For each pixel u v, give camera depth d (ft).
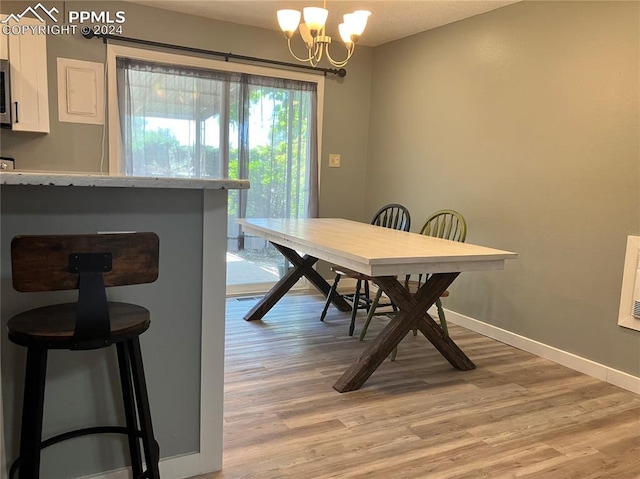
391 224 13.30
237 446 6.64
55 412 5.12
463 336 11.96
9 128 10.98
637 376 8.86
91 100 12.14
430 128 13.67
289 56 14.53
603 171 9.36
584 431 7.40
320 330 11.84
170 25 12.82
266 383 8.72
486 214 12.01
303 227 11.22
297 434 7.02
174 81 13.03
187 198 5.48
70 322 4.31
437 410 7.92
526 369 9.86
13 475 4.51
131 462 5.52
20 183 4.29
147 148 12.92
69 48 11.79
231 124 13.85
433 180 13.65
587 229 9.68
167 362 5.62
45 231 4.86
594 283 9.57
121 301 5.30
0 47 10.54
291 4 12.10
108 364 5.32
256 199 14.55
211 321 5.77
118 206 5.14
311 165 15.14
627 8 8.86
